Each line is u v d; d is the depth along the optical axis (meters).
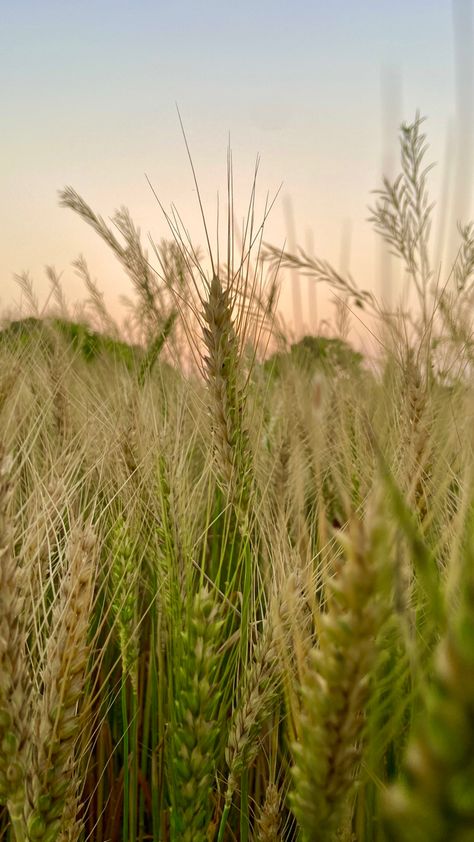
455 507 1.85
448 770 0.49
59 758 1.28
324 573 1.75
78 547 1.50
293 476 2.62
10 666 1.28
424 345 1.99
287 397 3.02
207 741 1.43
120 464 2.63
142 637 2.74
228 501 2.09
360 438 2.22
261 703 1.68
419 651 1.27
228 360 2.01
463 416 1.98
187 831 1.44
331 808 0.99
